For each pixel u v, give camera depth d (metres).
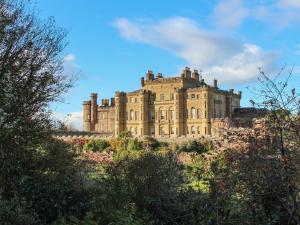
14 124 13.70
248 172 10.48
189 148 70.25
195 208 13.81
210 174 13.27
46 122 16.73
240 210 11.36
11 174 14.18
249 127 11.55
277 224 11.11
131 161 18.20
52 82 17.00
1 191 12.53
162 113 128.50
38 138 16.23
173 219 13.88
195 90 122.69
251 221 11.03
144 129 129.38
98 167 32.91
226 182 11.09
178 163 19.22
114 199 15.92
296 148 10.23
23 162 14.95
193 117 123.00
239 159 10.60
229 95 130.12
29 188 14.37
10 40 14.67
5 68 13.59
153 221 14.58
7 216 10.93
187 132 123.81
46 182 15.12
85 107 155.50
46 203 14.43
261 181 10.45
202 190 15.33
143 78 135.62
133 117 132.62
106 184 17.56
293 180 10.13
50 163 17.48
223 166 11.91
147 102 130.88
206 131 119.88
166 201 14.83
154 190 16.47
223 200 11.99
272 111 10.26
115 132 133.25
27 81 14.95
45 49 17.25
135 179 17.06
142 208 16.19
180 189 16.34
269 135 10.41
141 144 75.88
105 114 151.25
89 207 15.12
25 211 11.97
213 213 12.49
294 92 10.20
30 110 15.14
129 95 132.88
